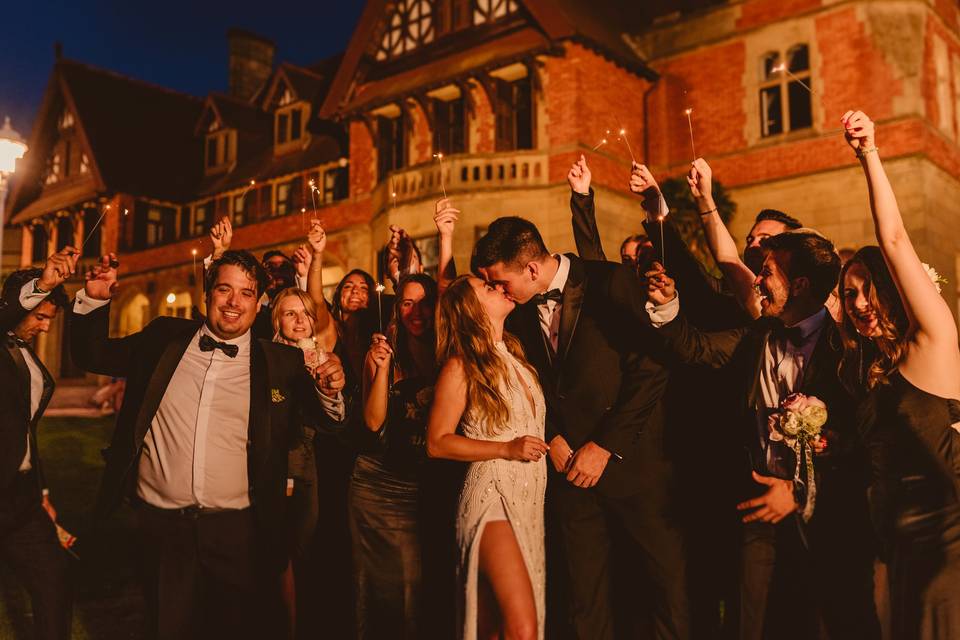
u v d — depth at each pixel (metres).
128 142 29.09
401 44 19.84
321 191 23.34
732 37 16.55
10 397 3.65
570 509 3.62
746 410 3.18
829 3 15.37
